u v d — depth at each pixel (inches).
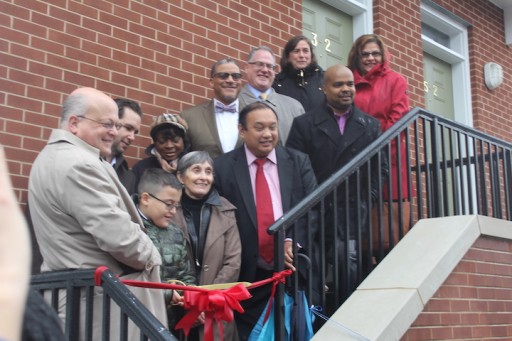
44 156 116.0
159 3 193.9
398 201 160.9
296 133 168.6
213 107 176.9
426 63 314.8
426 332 135.2
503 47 338.3
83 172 110.7
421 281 135.6
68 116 119.0
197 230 140.3
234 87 175.9
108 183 113.0
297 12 240.2
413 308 131.3
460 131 179.5
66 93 167.2
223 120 176.7
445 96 321.4
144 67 186.5
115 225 108.7
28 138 157.6
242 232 144.3
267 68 184.9
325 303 146.4
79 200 109.3
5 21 158.7
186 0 201.8
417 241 151.4
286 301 128.6
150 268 115.0
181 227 139.3
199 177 141.5
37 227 115.6
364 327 126.1
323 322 144.9
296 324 127.7
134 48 185.0
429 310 137.3
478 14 330.0
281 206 147.4
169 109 190.9
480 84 323.0
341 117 168.1
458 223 153.8
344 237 145.9
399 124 161.3
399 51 277.1
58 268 112.6
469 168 178.9
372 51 193.8
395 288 135.9
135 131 156.6
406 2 286.5
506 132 332.5
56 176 111.1
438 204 169.9
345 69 165.6
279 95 187.2
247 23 219.8
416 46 286.7
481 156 184.2
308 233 134.6
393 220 160.7
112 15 181.3
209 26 207.0
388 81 191.9
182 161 144.2
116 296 101.4
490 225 159.3
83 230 112.1
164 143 160.6
